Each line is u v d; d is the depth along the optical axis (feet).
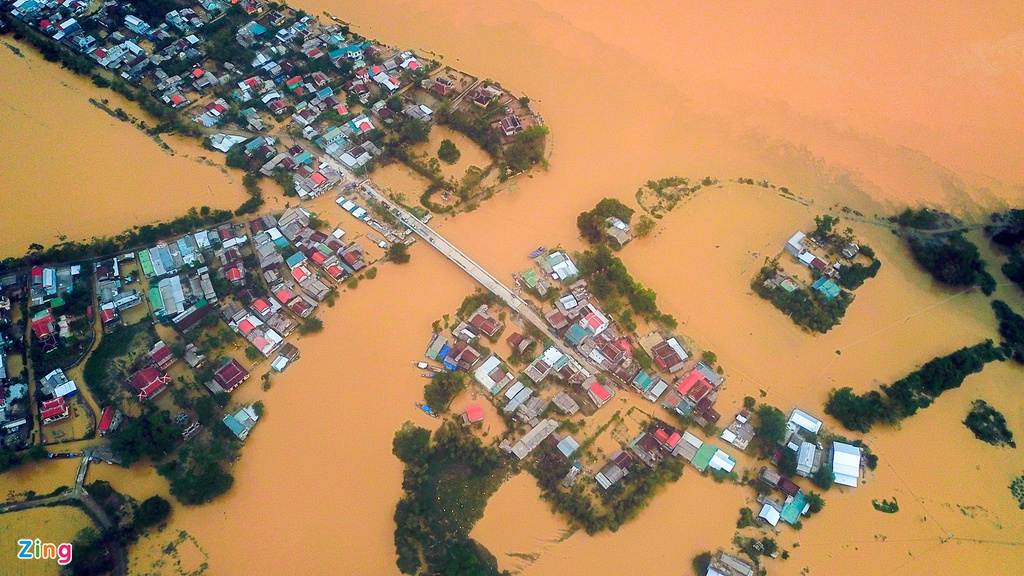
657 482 250.57
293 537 242.17
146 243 302.04
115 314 278.87
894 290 301.22
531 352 280.10
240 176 327.26
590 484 252.01
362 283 299.58
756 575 234.58
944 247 305.12
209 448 256.11
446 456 258.37
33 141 331.57
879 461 257.55
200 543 239.50
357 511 247.70
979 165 340.80
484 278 297.53
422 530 240.53
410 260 306.96
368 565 237.25
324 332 286.46
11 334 271.08
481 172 330.75
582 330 281.95
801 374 278.05
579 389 272.10
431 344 281.74
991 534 242.58
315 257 299.79
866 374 278.05
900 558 238.48
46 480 245.45
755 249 311.88
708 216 322.96
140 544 237.66
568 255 307.58
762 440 259.80
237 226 309.63
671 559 238.89
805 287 300.20
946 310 295.69
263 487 251.39
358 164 329.93
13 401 256.73
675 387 271.69
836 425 266.16
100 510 240.94
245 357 276.62
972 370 276.00
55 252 292.20
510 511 247.29
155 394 263.08
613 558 239.09
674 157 344.08
